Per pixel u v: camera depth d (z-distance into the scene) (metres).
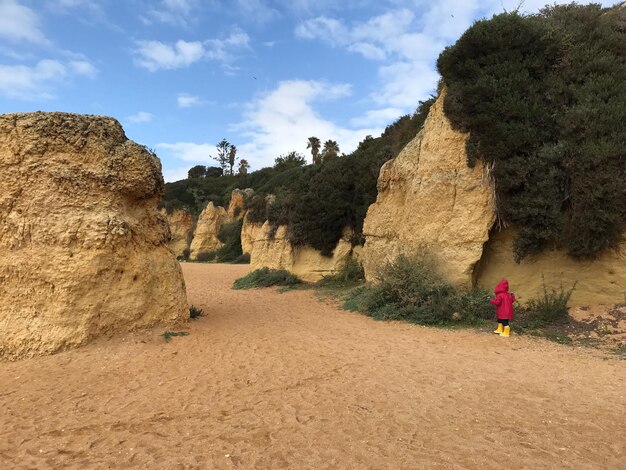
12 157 8.07
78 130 8.62
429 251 11.57
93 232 8.10
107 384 5.92
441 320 10.19
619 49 10.89
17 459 3.87
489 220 10.78
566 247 9.99
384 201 14.98
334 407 5.05
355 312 12.23
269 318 11.31
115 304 8.27
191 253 52.16
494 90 10.71
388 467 3.69
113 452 4.00
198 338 8.48
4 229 7.84
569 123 9.79
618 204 9.06
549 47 10.75
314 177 21.73
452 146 11.72
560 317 9.45
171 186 67.56
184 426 4.55
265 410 4.97
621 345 7.80
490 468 3.65
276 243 21.97
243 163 92.56
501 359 7.14
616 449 3.97
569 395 5.40
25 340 7.27
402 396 5.41
